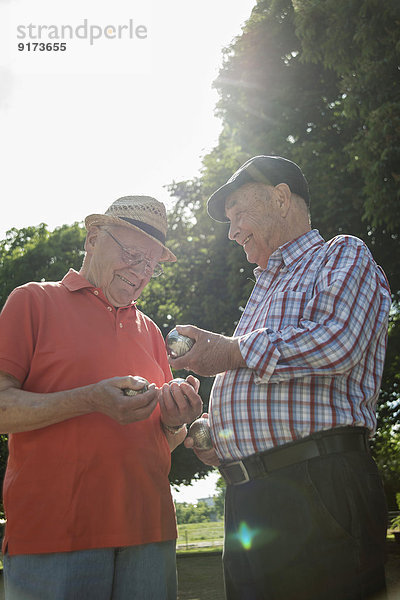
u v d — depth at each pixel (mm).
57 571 1989
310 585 1930
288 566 1962
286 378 1958
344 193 9969
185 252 14516
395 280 10336
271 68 12695
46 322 2262
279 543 1980
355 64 9133
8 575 2057
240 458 2117
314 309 2008
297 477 1980
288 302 2131
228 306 12633
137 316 2582
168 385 2289
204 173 13883
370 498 1977
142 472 2211
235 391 2139
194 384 2361
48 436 2104
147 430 2307
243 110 12859
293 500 1976
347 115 9148
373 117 8500
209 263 13914
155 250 2465
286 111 11953
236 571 2111
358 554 1912
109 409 1972
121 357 2316
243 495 2094
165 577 2229
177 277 14312
